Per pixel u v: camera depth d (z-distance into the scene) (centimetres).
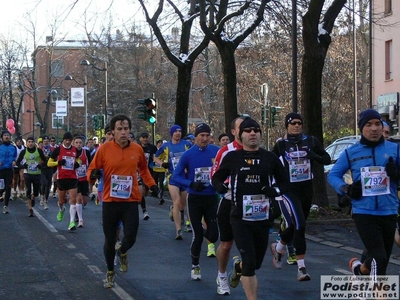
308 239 1151
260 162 621
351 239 1142
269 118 2183
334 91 4006
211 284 781
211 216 814
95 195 2009
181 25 2188
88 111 5409
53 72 5191
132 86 5062
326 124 4050
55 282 798
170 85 5022
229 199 691
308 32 1393
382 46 3322
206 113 4472
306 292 729
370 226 608
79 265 913
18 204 1983
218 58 4097
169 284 782
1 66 4800
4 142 1692
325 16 1435
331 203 1597
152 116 2341
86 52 5009
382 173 609
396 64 3191
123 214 742
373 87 3453
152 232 1264
